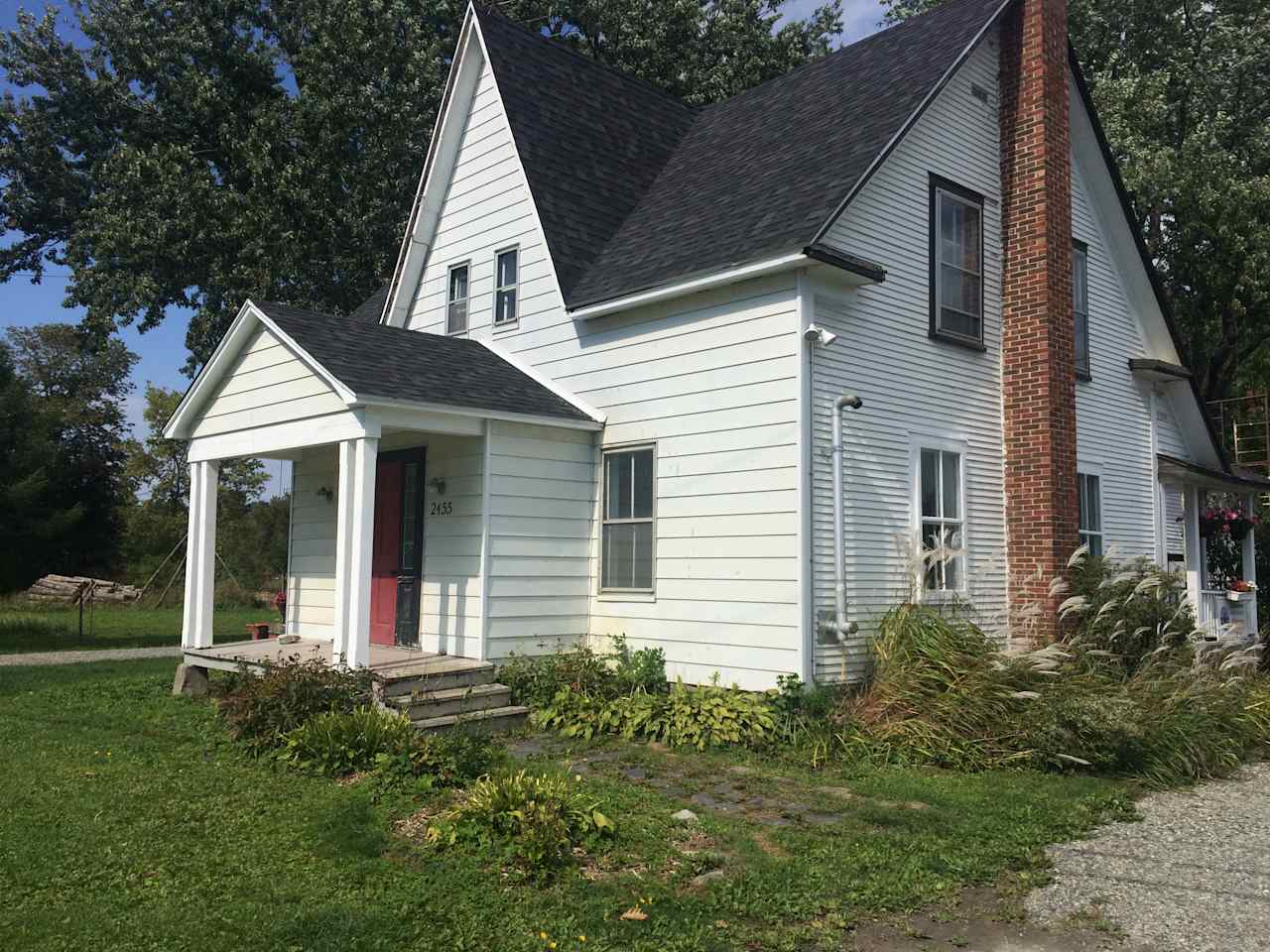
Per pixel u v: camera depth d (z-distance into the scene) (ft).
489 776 23.03
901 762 28.04
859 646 32.94
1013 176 41.22
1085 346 46.11
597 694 33.01
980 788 25.25
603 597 37.88
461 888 17.39
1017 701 29.60
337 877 17.93
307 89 81.35
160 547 125.39
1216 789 27.14
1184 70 76.84
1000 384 40.78
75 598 73.56
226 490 148.15
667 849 19.44
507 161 43.93
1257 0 76.38
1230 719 32.58
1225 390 84.33
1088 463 45.32
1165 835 22.00
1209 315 78.79
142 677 44.86
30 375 155.53
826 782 25.66
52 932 15.44
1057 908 17.31
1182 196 71.05
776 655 31.73
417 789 22.97
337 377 32.17
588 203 43.04
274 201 79.05
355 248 83.61
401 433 39.65
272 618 89.35
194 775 25.22
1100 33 79.82
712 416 34.40
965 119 40.11
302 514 48.14
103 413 150.20
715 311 34.60
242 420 38.52
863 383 34.22
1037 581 38.52
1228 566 54.54
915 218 37.19
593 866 18.60
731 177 40.37
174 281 81.35
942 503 37.32
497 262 44.50
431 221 48.67
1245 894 18.04
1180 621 37.68
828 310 33.06
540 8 88.07
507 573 35.81
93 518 122.31
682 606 34.88
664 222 40.34
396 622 39.93
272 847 19.56
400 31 86.58
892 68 40.29
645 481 36.88
